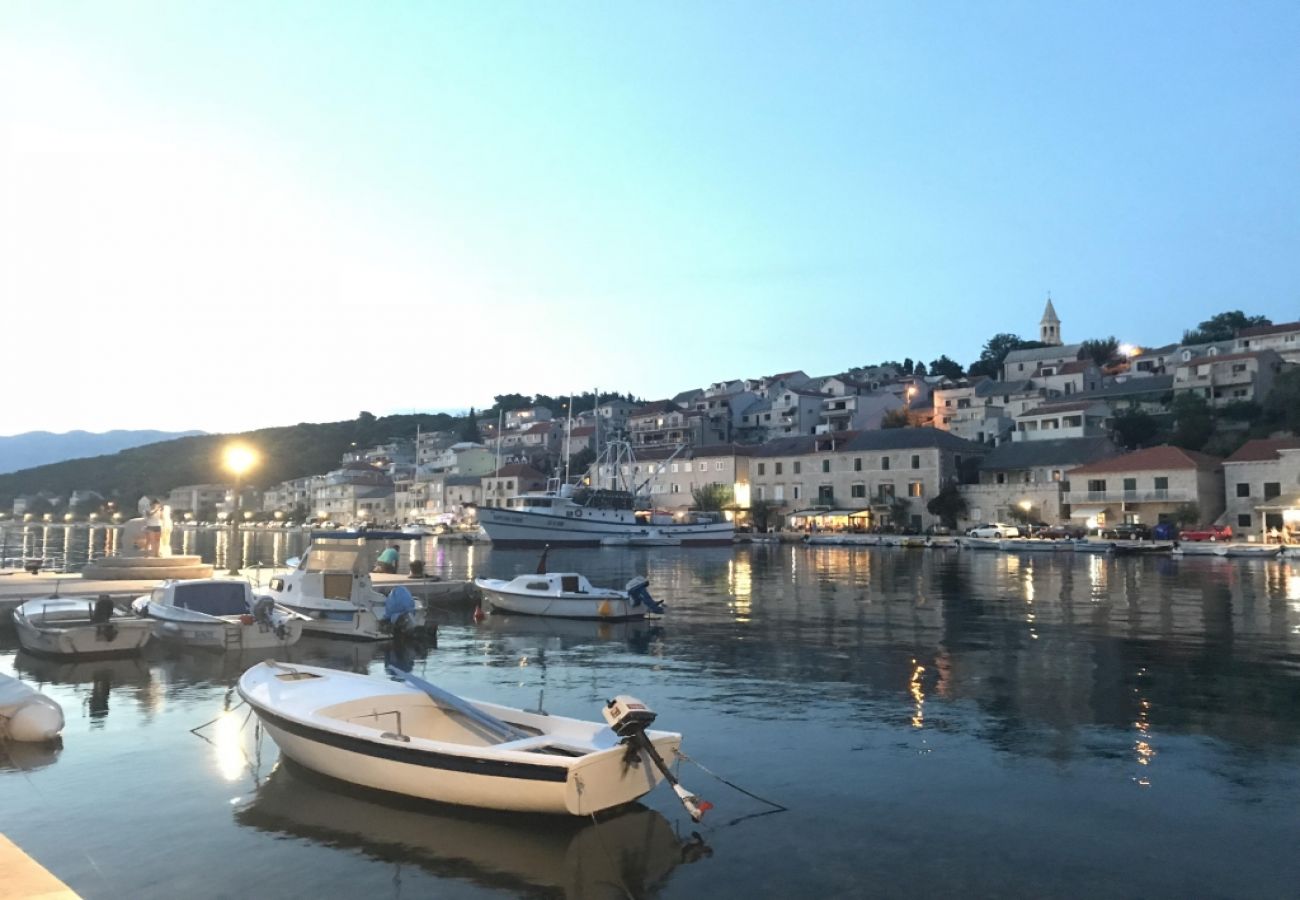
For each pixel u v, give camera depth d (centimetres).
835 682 1733
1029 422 9519
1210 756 1229
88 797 1059
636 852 912
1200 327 13225
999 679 1752
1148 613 2820
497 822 978
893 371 14650
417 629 2256
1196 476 7156
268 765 1177
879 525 8931
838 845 931
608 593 2711
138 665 1866
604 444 13088
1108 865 884
